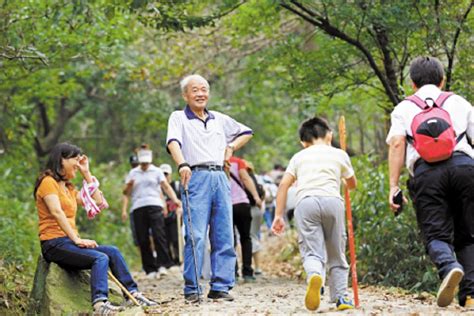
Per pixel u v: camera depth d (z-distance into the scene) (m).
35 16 15.96
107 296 9.59
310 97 18.84
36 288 10.19
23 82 20.69
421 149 8.09
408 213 14.38
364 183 15.50
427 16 13.53
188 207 9.93
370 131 25.92
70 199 10.08
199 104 10.27
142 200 16.66
